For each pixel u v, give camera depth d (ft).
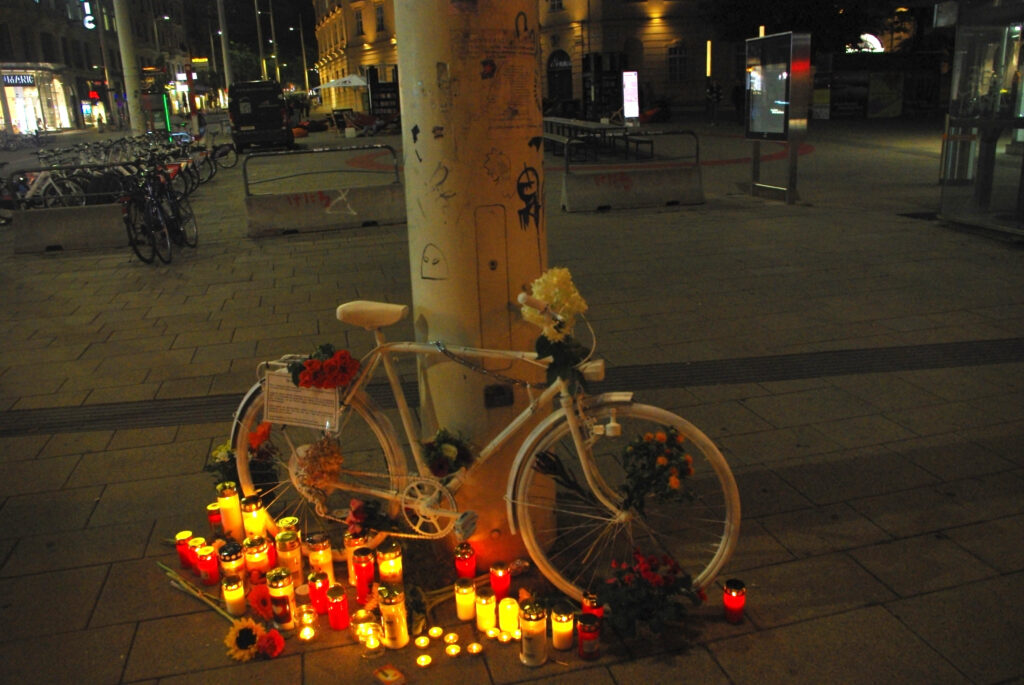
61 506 12.26
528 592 9.84
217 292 25.40
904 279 23.84
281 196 35.12
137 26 208.54
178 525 11.68
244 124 84.48
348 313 9.68
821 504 11.76
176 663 8.88
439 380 10.01
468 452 9.69
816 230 31.55
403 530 11.05
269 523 10.96
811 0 99.09
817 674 8.43
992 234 29.01
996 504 11.57
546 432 9.27
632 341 19.36
